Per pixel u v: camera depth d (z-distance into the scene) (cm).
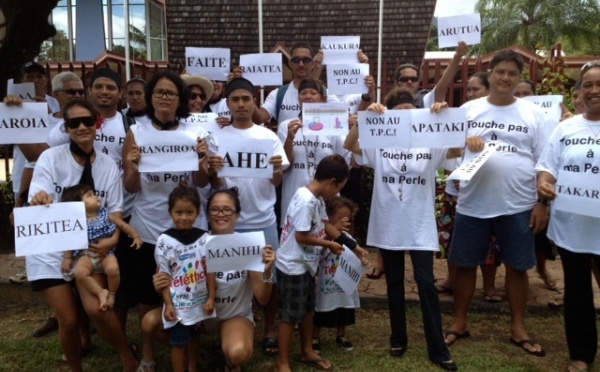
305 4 1366
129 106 401
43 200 298
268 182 375
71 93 399
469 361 368
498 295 457
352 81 475
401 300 373
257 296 326
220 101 494
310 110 395
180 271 319
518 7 2984
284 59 1150
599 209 312
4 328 427
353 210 369
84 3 1688
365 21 1328
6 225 593
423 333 415
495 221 376
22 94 436
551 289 480
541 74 625
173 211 320
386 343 399
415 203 352
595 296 460
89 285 306
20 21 543
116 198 333
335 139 420
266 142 353
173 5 1391
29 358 377
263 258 318
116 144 370
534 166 367
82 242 297
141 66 761
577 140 324
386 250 369
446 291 477
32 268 310
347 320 387
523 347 386
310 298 354
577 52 2989
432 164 353
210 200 324
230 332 323
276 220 412
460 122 340
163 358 377
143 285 353
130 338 410
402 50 1288
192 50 495
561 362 369
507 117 365
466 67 627
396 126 348
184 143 336
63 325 310
